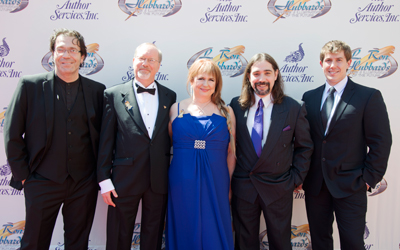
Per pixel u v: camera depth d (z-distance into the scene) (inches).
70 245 87.0
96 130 87.7
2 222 107.1
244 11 105.7
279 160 82.7
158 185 83.9
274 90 87.7
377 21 104.3
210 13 106.0
